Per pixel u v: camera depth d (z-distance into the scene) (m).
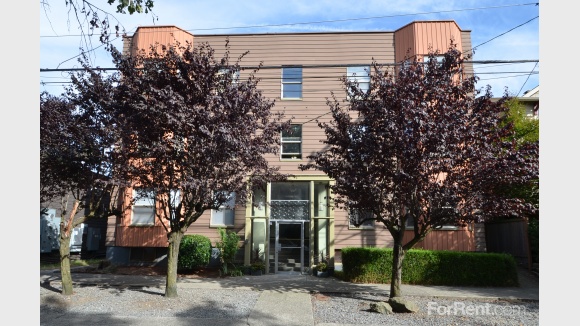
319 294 11.22
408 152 8.96
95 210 11.55
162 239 15.88
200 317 8.70
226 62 11.48
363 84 16.80
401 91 9.48
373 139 9.42
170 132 9.93
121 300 10.15
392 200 9.73
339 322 8.48
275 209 16.33
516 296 11.25
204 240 15.30
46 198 13.11
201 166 9.80
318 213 16.50
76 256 22.69
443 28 16.66
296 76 17.31
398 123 9.12
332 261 15.22
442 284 13.09
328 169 10.24
